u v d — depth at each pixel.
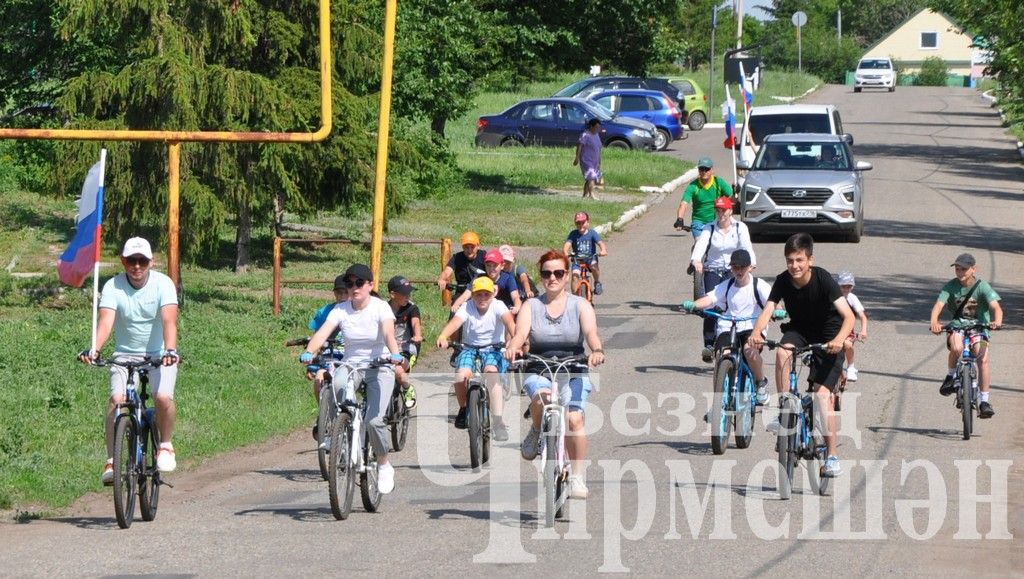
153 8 37.75
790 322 21.20
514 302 28.69
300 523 19.41
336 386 20.20
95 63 52.84
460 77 62.47
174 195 33.06
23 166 58.91
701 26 185.00
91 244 26.25
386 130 32.84
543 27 70.56
